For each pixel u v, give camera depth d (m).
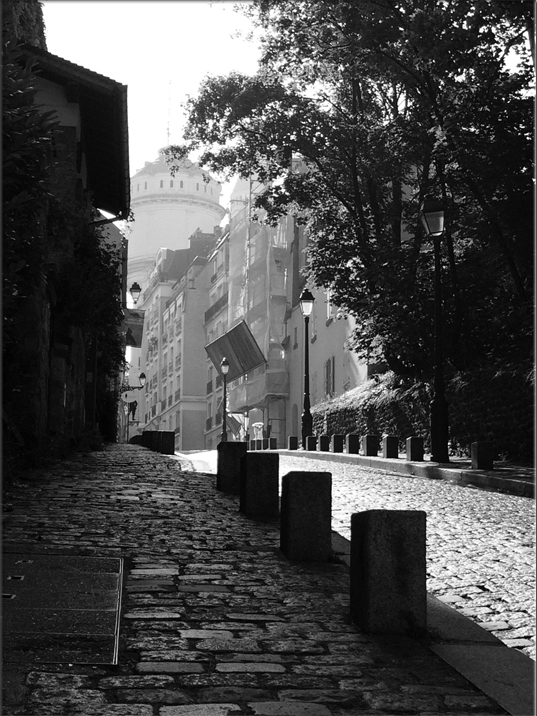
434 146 21.20
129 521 9.30
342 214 29.22
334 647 5.23
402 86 26.70
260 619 5.73
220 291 74.69
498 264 24.34
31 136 9.55
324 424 37.78
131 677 4.49
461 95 20.84
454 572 7.98
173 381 84.88
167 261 95.75
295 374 52.50
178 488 12.97
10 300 9.51
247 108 26.81
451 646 5.33
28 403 15.27
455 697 4.45
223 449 12.81
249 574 7.02
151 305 100.69
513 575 7.83
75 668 4.55
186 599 6.12
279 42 25.67
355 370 39.69
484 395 22.33
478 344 23.77
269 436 51.81
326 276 27.64
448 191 24.34
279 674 4.68
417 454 21.27
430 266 24.69
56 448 17.91
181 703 4.17
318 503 7.71
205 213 111.75
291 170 30.25
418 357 24.22
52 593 5.89
